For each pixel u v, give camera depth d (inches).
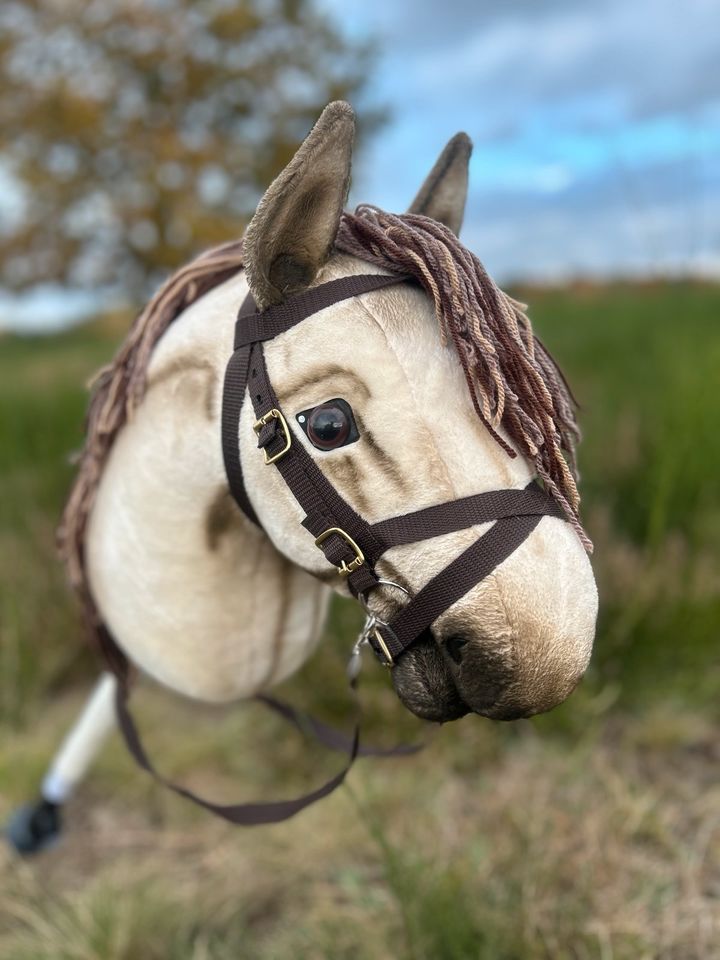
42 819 79.7
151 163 312.7
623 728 98.4
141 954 72.3
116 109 318.0
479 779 90.9
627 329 211.3
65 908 77.2
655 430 127.3
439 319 39.2
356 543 40.5
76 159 322.7
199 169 312.2
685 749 95.1
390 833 81.4
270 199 38.0
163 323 51.3
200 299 50.6
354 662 44.2
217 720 106.7
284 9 311.1
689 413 115.6
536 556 37.8
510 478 39.1
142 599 53.4
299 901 77.2
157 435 49.9
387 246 41.3
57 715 110.9
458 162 48.3
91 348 359.6
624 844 76.0
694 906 68.7
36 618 117.4
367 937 67.4
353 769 91.2
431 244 40.1
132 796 94.3
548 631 37.2
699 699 99.1
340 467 40.4
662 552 106.6
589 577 39.3
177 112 319.6
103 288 377.4
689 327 185.3
